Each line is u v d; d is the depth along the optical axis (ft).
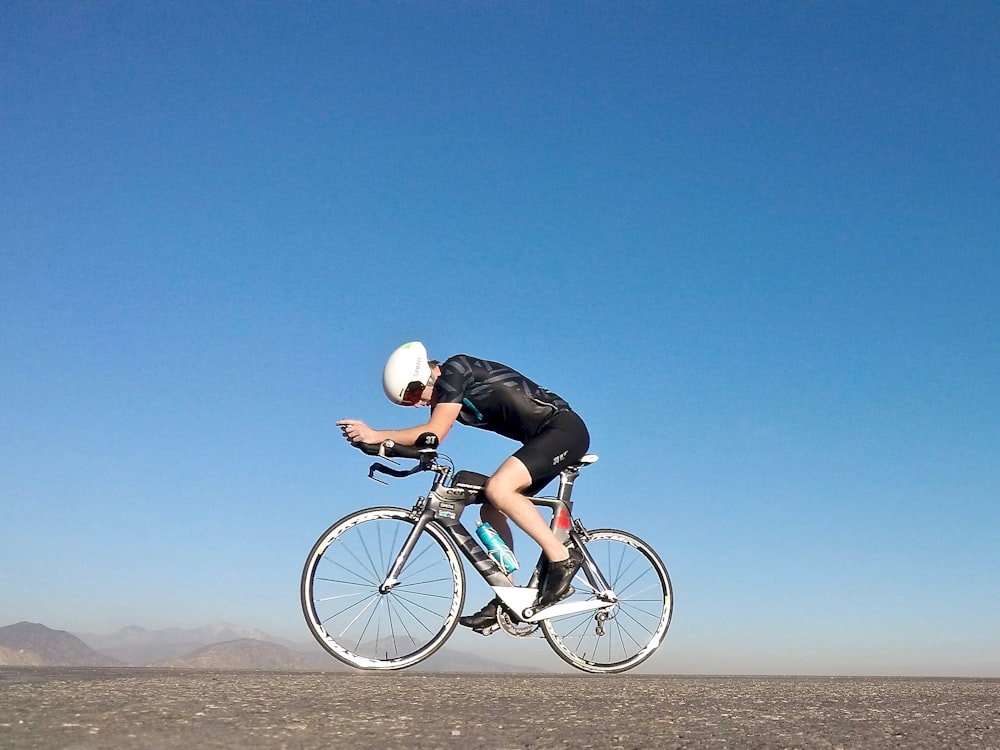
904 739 7.15
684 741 6.77
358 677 12.73
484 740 6.50
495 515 15.40
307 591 14.49
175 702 7.79
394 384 14.99
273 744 5.98
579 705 8.87
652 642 16.29
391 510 14.82
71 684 9.50
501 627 15.03
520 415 14.79
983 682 15.19
